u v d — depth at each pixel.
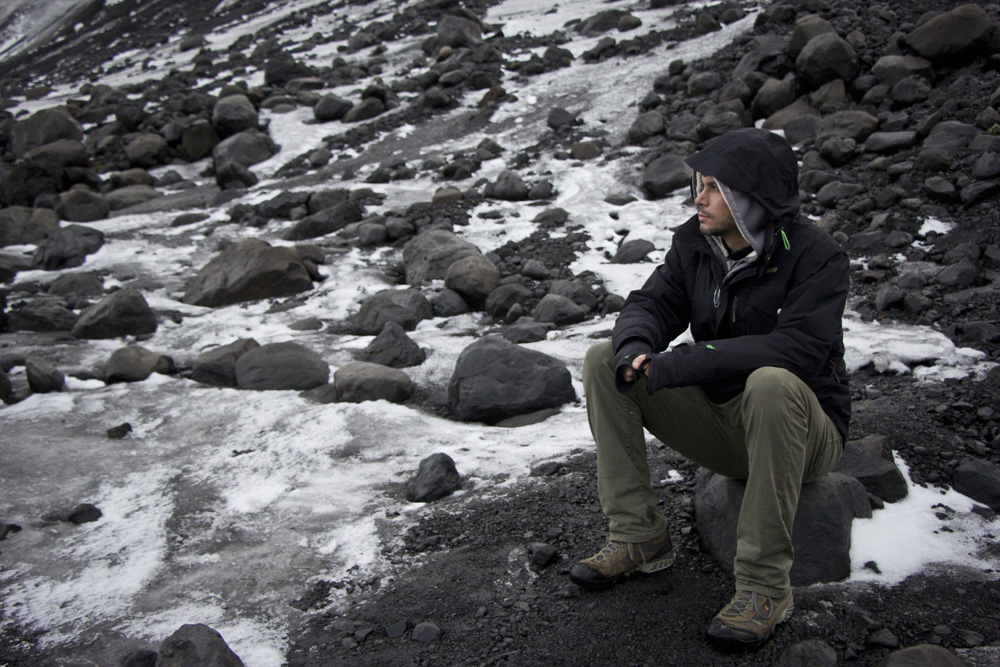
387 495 3.50
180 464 3.98
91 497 3.65
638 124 10.17
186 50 25.61
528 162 10.21
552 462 3.57
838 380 2.46
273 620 2.68
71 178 12.04
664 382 2.23
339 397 4.74
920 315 5.03
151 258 8.49
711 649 2.31
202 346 5.98
